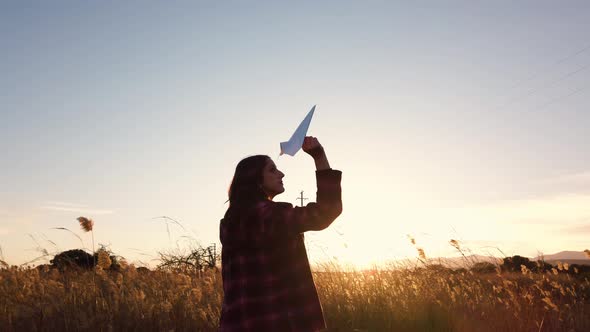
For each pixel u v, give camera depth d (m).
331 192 2.84
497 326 6.91
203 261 9.70
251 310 2.86
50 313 6.38
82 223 7.72
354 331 6.74
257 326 2.84
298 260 2.95
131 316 6.61
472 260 8.79
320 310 2.94
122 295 7.02
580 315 6.89
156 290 7.59
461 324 7.06
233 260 2.97
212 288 7.60
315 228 2.84
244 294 2.89
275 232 2.86
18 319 6.34
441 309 7.36
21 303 6.75
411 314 7.24
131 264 8.33
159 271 8.94
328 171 2.88
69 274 8.40
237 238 2.95
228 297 2.98
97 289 7.33
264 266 2.88
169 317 6.78
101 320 6.36
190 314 6.79
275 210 2.88
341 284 8.18
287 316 2.84
